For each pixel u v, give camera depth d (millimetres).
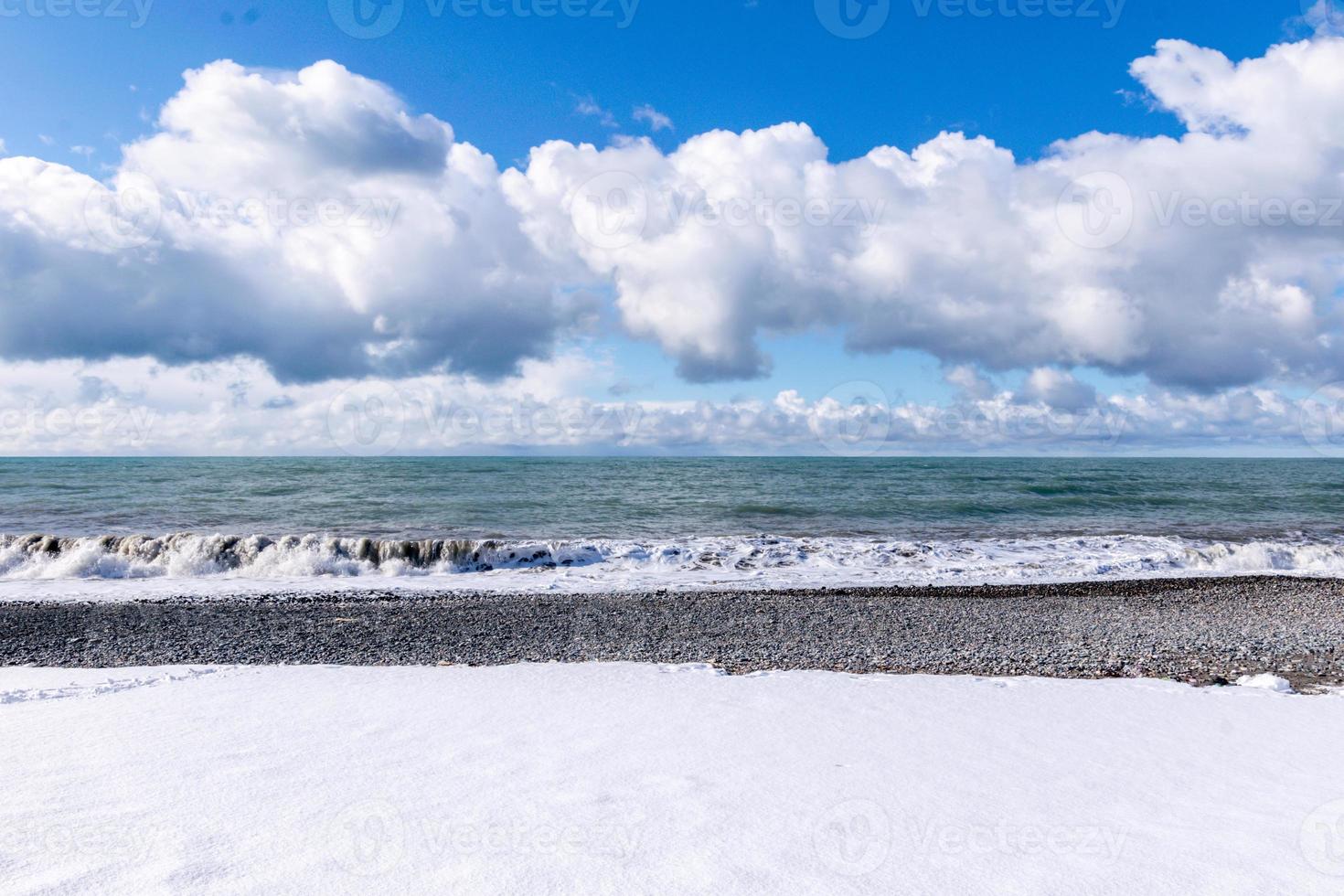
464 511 26953
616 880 2139
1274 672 7711
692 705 4809
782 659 8336
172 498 30109
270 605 12461
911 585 15203
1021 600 13242
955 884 2219
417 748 3590
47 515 24375
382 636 9781
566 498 31969
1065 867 2383
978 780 3361
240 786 2893
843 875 2252
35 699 4930
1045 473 55781
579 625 10555
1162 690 5695
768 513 27547
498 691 5141
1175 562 17938
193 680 5453
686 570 17047
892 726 4383
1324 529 23750
